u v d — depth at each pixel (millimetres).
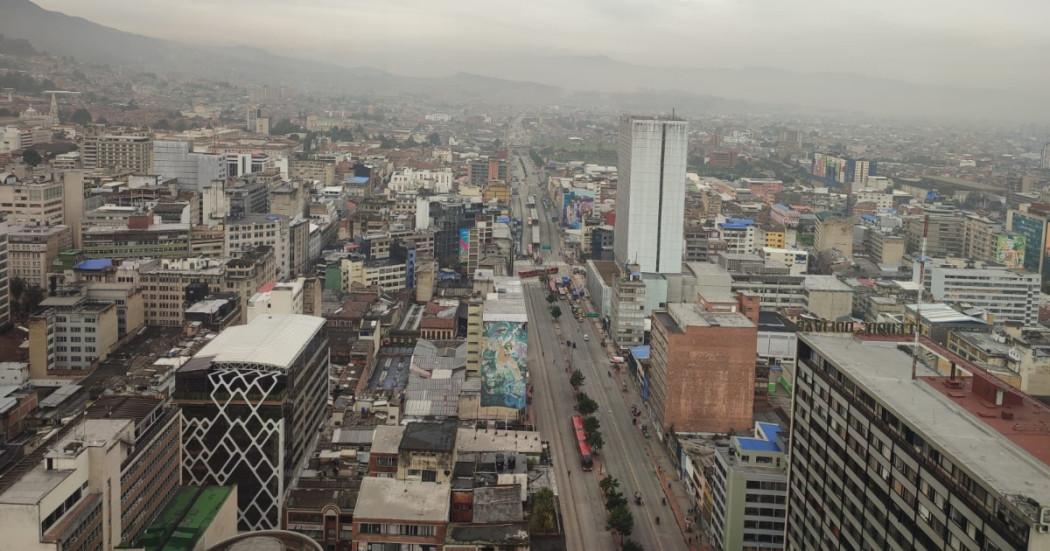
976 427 180750
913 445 182375
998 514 154500
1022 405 192375
